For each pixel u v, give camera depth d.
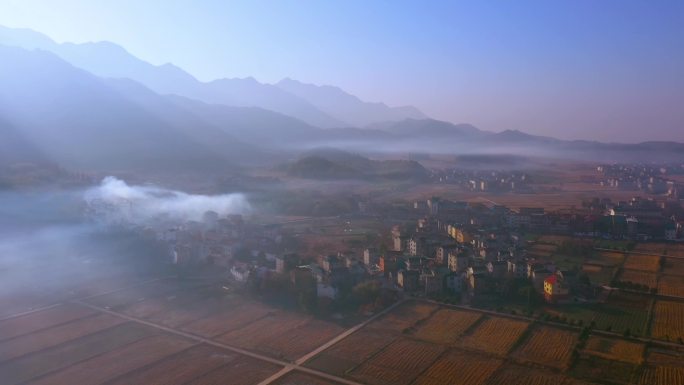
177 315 186.00
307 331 170.88
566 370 141.00
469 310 188.62
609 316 180.88
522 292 199.62
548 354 151.12
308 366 146.12
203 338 166.00
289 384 135.88
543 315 181.12
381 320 179.75
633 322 174.88
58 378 140.50
